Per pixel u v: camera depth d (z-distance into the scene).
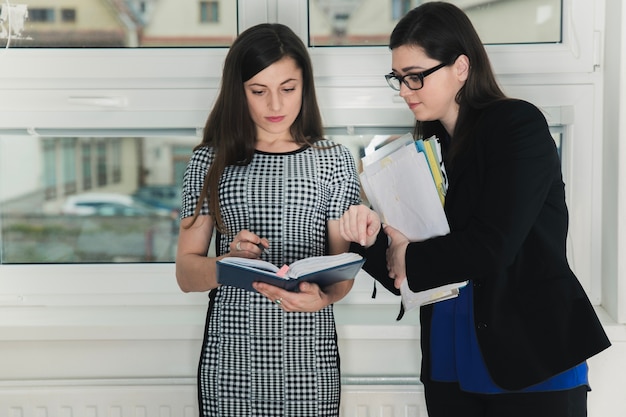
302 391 1.55
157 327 1.90
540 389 1.42
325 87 2.03
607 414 1.91
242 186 1.57
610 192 1.97
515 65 2.00
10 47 2.02
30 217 2.11
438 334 1.54
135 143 2.09
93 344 1.93
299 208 1.57
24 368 1.94
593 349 1.37
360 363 1.95
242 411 1.56
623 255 1.93
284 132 1.64
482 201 1.39
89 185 2.10
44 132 2.03
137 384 1.90
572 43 1.99
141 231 2.12
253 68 1.54
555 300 1.40
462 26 1.44
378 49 2.00
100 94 2.03
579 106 2.01
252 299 1.54
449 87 1.45
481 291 1.43
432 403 1.58
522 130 1.37
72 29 2.02
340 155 1.63
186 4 2.01
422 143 1.45
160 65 2.00
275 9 1.99
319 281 1.40
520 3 2.00
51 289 2.09
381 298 2.08
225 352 1.56
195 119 2.03
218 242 1.63
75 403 1.89
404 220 1.47
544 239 1.42
